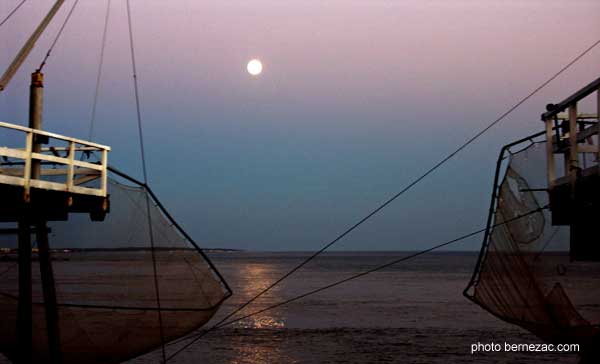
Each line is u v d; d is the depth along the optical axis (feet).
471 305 178.19
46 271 50.52
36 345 53.47
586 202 38.83
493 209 48.96
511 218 46.73
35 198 47.85
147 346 56.08
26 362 49.08
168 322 55.83
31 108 48.62
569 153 42.50
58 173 50.14
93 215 51.06
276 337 116.06
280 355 97.96
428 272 439.63
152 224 54.19
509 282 47.50
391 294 223.71
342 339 114.11
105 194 51.34
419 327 130.31
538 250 44.06
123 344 55.72
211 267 56.29
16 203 45.88
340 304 184.24
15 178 43.42
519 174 45.85
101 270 279.49
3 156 44.27
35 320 52.95
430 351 101.76
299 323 137.49
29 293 49.19
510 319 48.60
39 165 45.91
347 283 296.71
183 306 55.98
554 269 42.93
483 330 125.39
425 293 228.02
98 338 55.11
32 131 44.88
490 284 49.57
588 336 43.01
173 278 56.29
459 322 138.72
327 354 99.19
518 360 93.56
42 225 49.98
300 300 199.11
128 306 56.54
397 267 554.05
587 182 38.70
